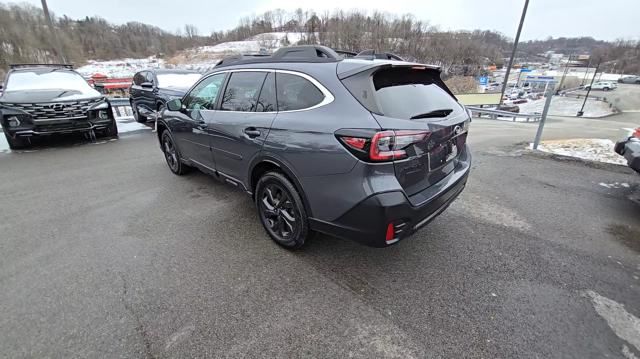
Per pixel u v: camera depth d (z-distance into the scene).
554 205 3.76
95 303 2.15
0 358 1.74
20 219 3.36
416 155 2.13
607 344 1.85
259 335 1.91
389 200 2.00
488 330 1.95
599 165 5.36
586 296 2.24
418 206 2.15
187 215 3.47
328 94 2.27
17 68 7.16
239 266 2.57
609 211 3.60
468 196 4.04
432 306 2.14
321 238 2.96
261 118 2.71
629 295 2.25
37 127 6.04
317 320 2.03
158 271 2.50
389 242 2.12
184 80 8.80
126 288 2.30
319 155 2.21
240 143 2.93
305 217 2.53
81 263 2.59
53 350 1.80
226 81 3.26
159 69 9.04
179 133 4.12
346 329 1.96
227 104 3.20
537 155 6.11
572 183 4.52
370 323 2.00
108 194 4.05
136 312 2.08
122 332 1.92
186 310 2.10
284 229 2.80
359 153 2.01
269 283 2.37
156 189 4.22
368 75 2.18
